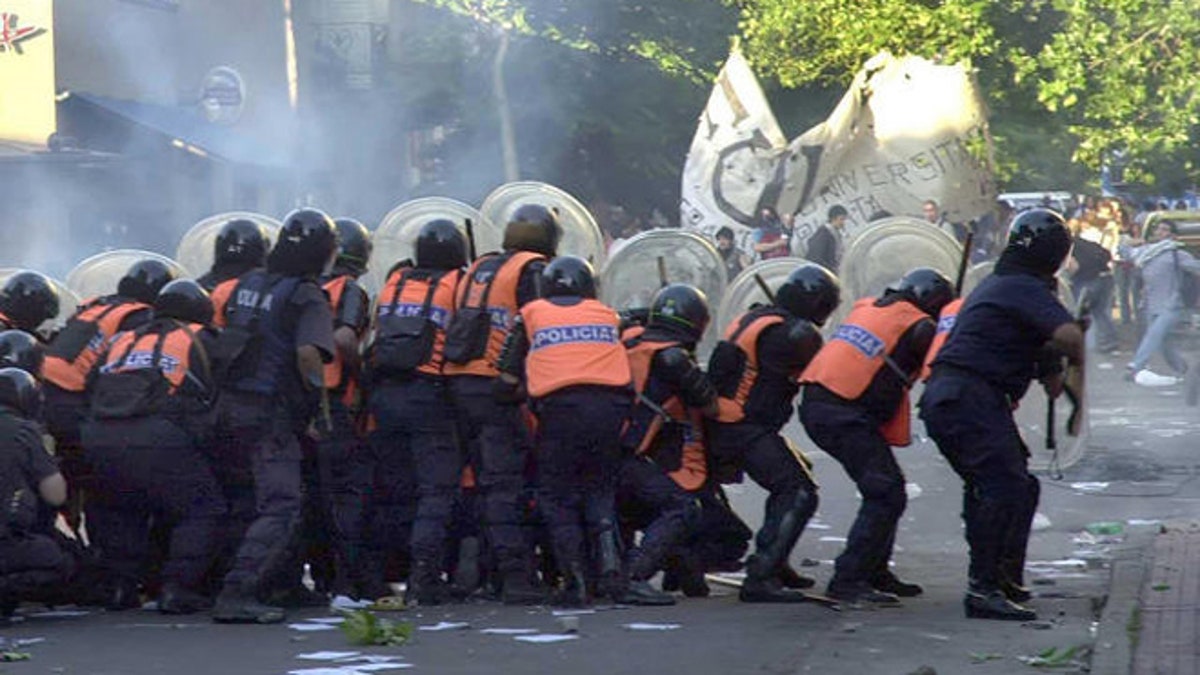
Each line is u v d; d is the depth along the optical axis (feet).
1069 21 131.75
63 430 43.60
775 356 42.70
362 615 37.52
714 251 76.79
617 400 41.37
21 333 41.75
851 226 114.11
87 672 34.58
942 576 46.70
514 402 42.11
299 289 41.04
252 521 42.63
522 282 42.63
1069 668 33.63
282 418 40.96
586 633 38.40
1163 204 157.17
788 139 152.35
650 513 44.37
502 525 42.68
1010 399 39.47
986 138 115.44
